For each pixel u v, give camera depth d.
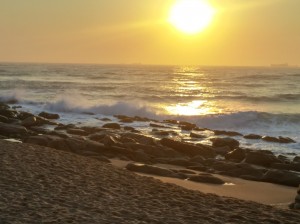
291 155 22.91
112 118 35.38
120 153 19.83
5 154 14.82
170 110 39.75
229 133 28.77
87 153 19.38
